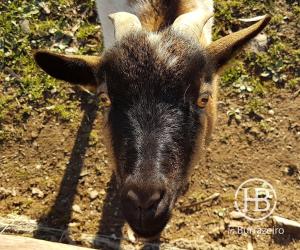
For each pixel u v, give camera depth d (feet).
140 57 3.14
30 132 4.57
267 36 4.84
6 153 4.50
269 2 4.97
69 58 3.40
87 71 3.43
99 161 4.42
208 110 3.58
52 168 4.43
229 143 4.43
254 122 4.51
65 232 4.12
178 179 3.14
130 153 3.06
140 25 3.34
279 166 4.34
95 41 4.92
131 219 3.03
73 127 4.57
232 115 4.54
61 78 3.50
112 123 3.17
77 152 4.47
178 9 3.61
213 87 3.51
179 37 3.22
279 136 4.45
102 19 4.11
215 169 4.33
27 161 4.46
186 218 4.15
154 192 2.98
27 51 4.89
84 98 4.67
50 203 4.28
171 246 4.03
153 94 3.09
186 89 3.12
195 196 4.23
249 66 4.73
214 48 3.40
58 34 4.95
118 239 4.08
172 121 3.08
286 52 4.78
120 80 3.14
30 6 5.07
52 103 4.67
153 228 3.05
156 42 3.18
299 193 4.24
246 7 4.97
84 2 5.08
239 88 4.64
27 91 4.72
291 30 4.87
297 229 4.06
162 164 3.03
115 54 3.19
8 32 4.95
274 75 4.69
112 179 4.33
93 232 4.14
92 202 4.26
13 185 4.36
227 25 4.91
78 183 4.34
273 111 4.55
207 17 3.39
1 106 4.66
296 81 4.66
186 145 3.16
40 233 4.12
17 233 4.12
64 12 5.05
